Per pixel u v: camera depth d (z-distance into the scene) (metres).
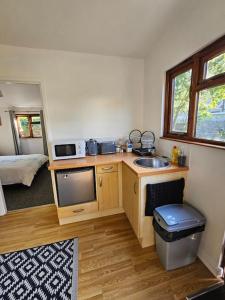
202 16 1.36
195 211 1.51
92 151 2.40
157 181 1.61
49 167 1.88
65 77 2.29
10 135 5.35
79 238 1.86
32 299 1.23
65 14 1.50
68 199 2.05
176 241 1.35
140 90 2.65
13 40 1.92
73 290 1.29
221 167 1.27
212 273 1.41
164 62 1.98
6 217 2.30
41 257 1.61
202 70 1.51
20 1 1.32
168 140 2.05
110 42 2.04
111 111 2.57
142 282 1.34
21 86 3.94
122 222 2.13
